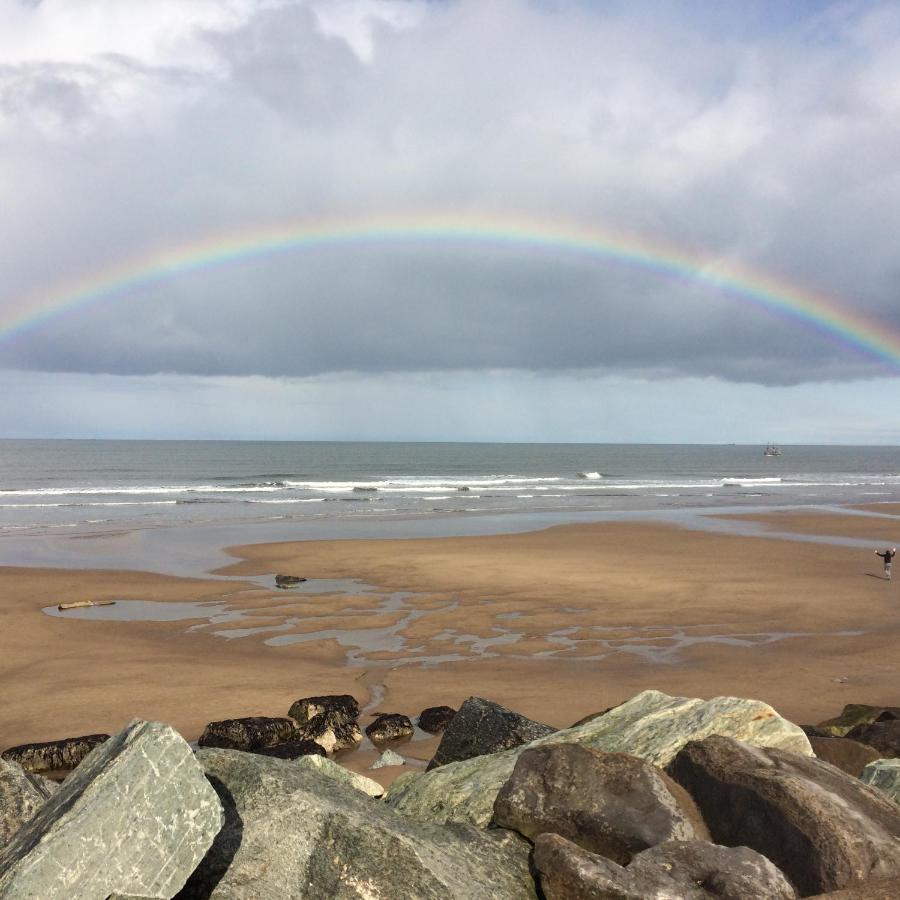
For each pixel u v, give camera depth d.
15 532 47.12
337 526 51.41
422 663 21.31
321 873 4.88
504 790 6.25
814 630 25.11
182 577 33.38
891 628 25.44
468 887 4.92
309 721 15.77
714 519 57.06
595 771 6.22
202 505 64.50
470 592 30.73
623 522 54.31
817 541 45.66
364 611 27.48
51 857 4.39
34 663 20.84
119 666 20.61
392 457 180.50
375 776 13.73
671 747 7.14
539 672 20.45
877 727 13.57
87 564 36.38
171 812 4.78
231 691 18.58
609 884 4.82
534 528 51.12
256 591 30.72
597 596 30.02
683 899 4.75
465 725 10.20
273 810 5.28
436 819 6.77
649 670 20.62
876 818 5.90
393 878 4.84
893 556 36.34
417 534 47.50
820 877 5.21
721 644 23.38
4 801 6.43
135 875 4.57
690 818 5.93
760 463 182.12
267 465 137.25
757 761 6.36
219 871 4.97
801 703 17.89
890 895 4.95
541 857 5.22
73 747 14.15
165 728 5.07
